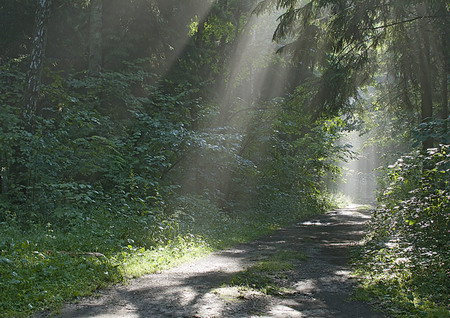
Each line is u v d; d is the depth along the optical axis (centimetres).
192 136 1551
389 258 888
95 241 960
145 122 1611
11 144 1180
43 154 1209
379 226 1189
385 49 1620
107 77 1667
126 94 1673
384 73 1758
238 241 1330
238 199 2297
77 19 1956
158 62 1975
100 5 1758
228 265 900
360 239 1430
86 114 1407
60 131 1301
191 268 854
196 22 2086
